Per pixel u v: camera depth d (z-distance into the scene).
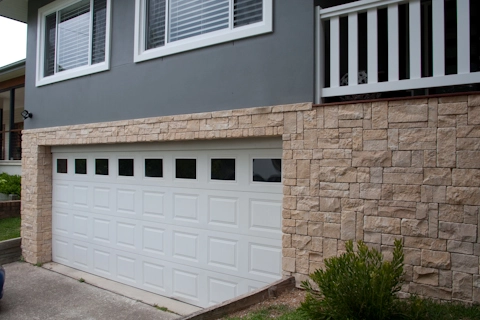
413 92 4.84
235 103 4.97
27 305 5.76
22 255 8.23
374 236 3.88
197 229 5.61
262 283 4.91
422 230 3.65
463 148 3.49
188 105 5.47
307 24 4.38
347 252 3.48
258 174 4.98
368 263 3.37
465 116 3.49
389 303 3.09
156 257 6.14
